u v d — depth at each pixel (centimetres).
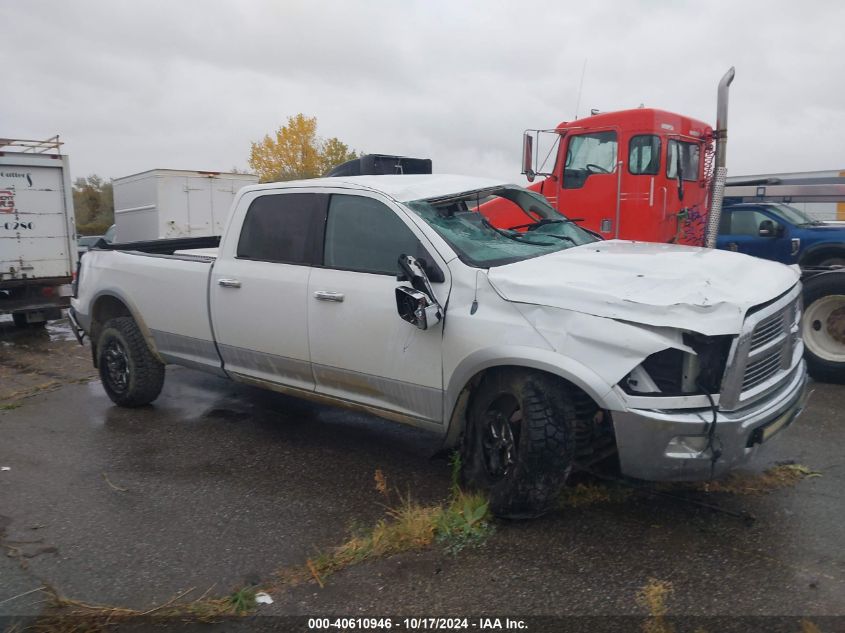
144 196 1836
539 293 388
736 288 383
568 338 373
